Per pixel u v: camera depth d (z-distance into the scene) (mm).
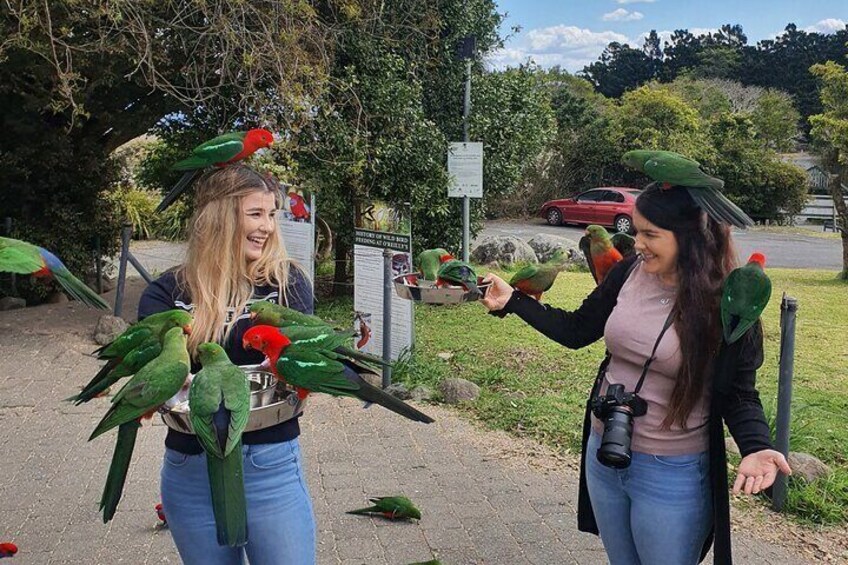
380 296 7418
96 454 5449
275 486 2484
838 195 15469
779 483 4652
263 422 2398
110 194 12398
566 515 4633
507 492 4930
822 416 6387
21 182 10438
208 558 2527
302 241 8164
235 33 8086
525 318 3066
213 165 2996
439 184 10375
